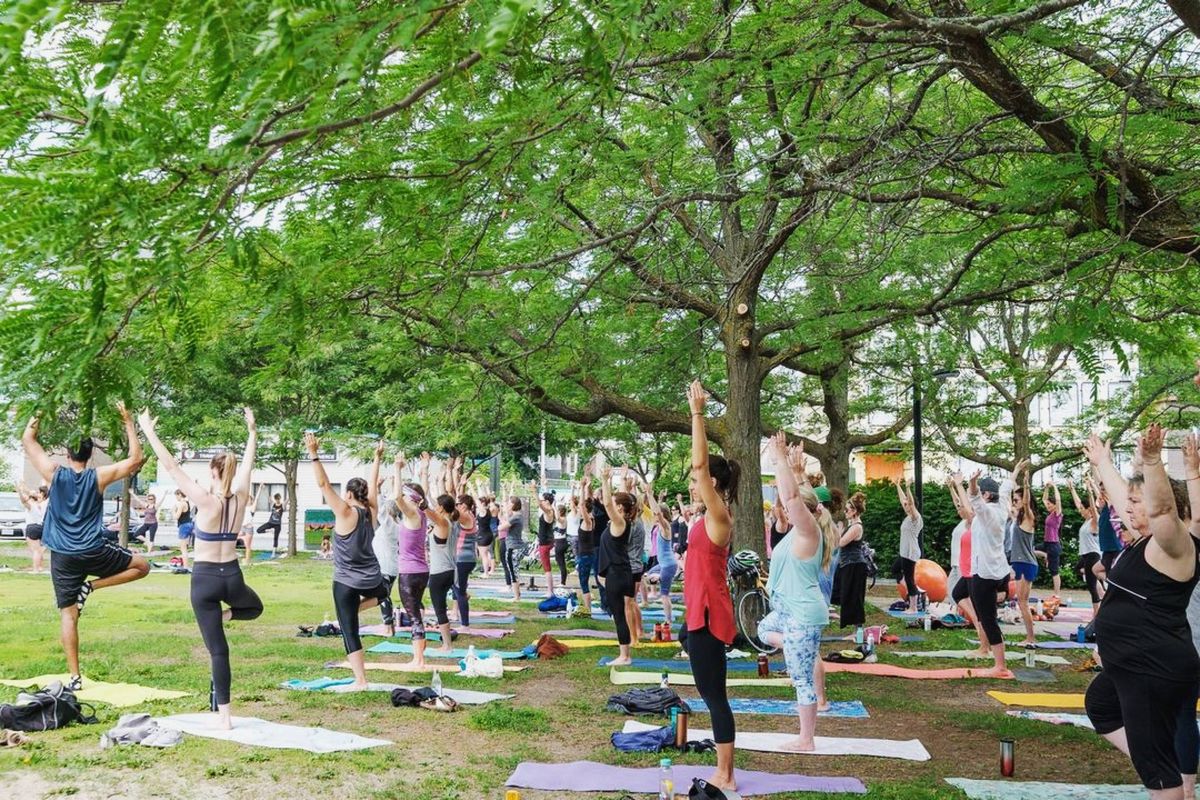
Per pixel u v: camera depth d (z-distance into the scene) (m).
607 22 2.25
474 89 3.07
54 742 6.26
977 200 6.15
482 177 4.12
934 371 15.26
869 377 17.20
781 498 6.50
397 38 1.91
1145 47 5.52
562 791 5.45
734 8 4.68
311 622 13.17
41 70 2.20
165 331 2.79
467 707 7.73
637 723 7.20
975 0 4.84
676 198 5.64
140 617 12.89
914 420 15.97
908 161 6.12
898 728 7.22
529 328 8.16
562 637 12.27
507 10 1.58
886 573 22.81
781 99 5.36
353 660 8.28
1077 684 9.19
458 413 9.08
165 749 6.11
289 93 1.98
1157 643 4.29
